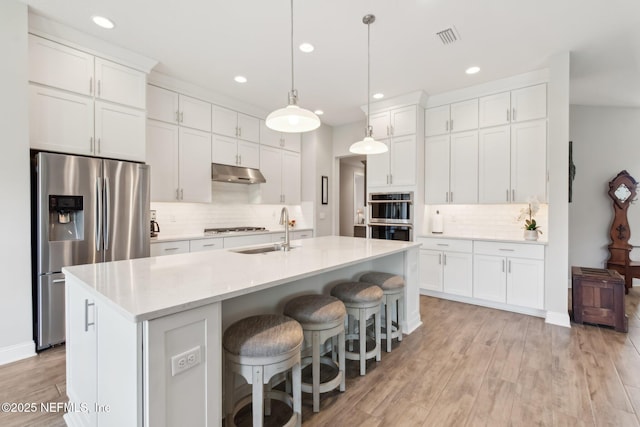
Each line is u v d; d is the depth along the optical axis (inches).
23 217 92.8
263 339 55.5
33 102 97.4
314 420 66.3
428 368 87.7
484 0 88.0
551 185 123.0
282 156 201.0
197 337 45.4
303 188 216.2
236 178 166.4
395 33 105.1
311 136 211.8
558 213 121.8
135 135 121.7
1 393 75.6
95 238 106.4
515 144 140.8
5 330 90.0
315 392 69.2
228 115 168.2
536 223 142.3
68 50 104.3
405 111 165.6
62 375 83.5
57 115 102.3
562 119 119.9
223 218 180.4
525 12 93.2
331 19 97.6
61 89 102.9
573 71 132.1
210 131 159.5
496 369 87.0
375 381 81.3
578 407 70.1
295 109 79.4
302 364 85.4
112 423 46.9
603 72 132.9
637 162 169.8
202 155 156.0
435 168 165.0
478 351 98.2
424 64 127.9
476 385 79.2
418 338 108.5
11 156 90.5
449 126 159.9
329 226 223.1
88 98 109.0
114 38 109.3
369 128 109.8
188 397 44.3
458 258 150.3
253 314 74.5
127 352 41.8
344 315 75.8
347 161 287.3
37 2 90.2
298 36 107.6
